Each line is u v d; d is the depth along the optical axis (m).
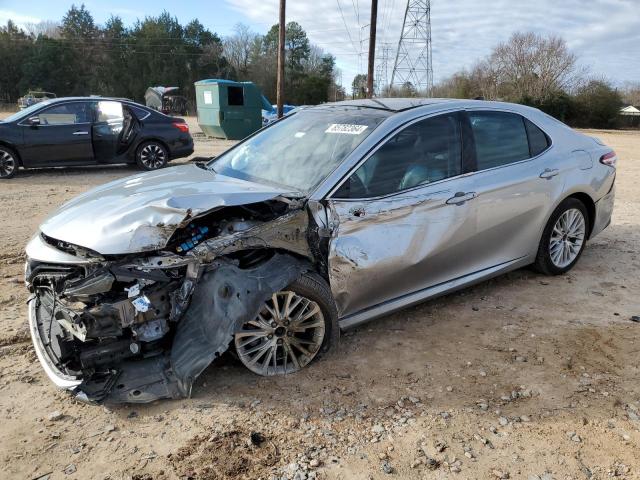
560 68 56.94
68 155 10.99
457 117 4.18
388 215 3.58
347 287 3.48
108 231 2.97
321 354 3.48
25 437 2.78
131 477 2.52
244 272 3.15
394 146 3.77
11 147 10.50
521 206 4.42
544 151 4.71
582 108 55.19
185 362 3.06
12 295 4.56
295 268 3.24
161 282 3.01
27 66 62.91
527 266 5.31
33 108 10.85
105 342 3.00
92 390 2.95
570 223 4.98
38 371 3.40
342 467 2.60
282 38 19.52
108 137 11.32
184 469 2.57
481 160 4.21
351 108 4.36
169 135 12.02
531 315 4.28
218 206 3.05
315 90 70.56
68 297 2.89
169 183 3.66
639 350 3.73
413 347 3.76
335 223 3.38
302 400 3.12
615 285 4.93
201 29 76.19
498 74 60.66
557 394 3.21
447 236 3.91
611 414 3.01
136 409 3.02
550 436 2.83
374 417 2.98
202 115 22.06
